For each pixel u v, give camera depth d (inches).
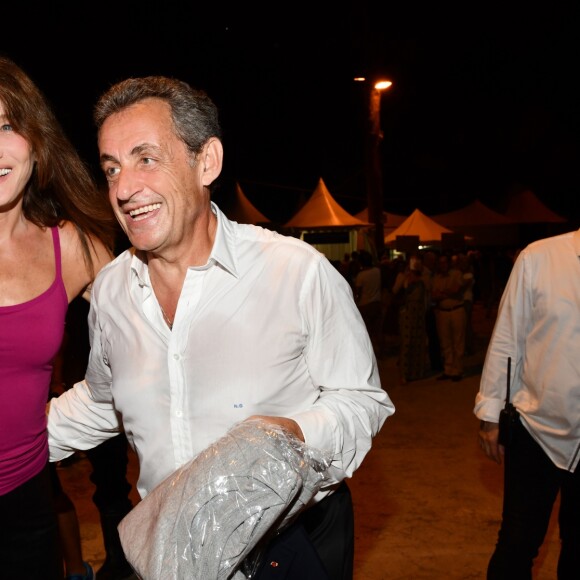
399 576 125.0
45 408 73.8
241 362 59.0
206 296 59.8
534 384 92.1
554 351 89.9
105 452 118.6
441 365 349.4
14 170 69.0
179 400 59.8
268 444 50.4
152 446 61.7
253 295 60.0
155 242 58.1
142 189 57.0
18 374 68.9
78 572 111.0
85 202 75.7
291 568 58.4
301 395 62.0
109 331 64.4
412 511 154.9
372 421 62.6
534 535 92.7
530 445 93.2
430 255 391.5
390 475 179.8
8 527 71.3
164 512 50.1
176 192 58.1
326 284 61.7
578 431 88.4
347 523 65.6
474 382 314.0
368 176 608.1
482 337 477.1
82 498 165.5
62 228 75.3
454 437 216.7
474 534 142.3
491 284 697.0
